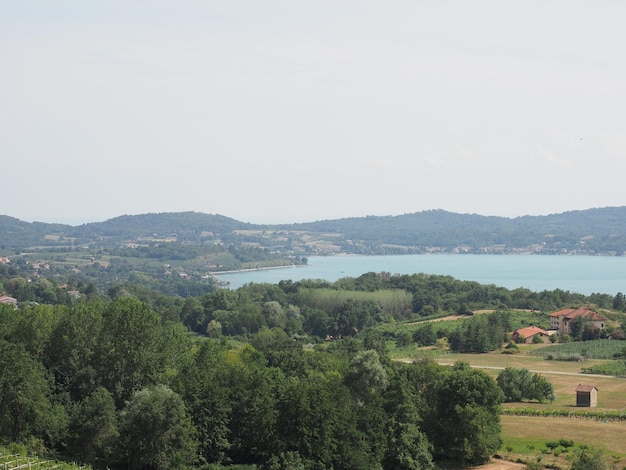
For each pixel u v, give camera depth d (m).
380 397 105.88
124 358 114.25
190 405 98.56
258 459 98.69
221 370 111.25
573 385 166.75
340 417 95.12
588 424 126.25
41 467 85.75
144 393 97.38
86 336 118.00
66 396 109.94
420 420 105.06
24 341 116.38
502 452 107.81
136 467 94.06
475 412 103.88
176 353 127.62
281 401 96.31
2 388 97.50
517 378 152.88
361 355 113.00
